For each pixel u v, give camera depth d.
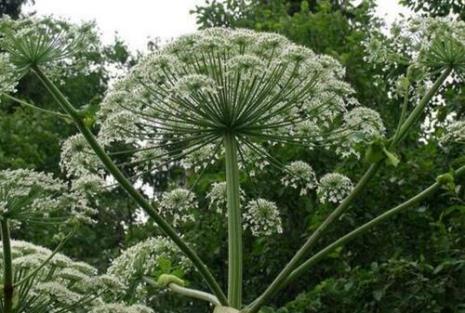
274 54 4.69
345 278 8.56
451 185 4.05
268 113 4.73
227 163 4.52
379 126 4.71
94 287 4.37
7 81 4.20
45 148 15.58
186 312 9.59
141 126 4.52
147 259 4.61
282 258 9.53
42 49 4.22
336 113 4.82
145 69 4.58
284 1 15.25
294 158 9.79
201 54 4.58
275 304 9.79
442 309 7.91
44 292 4.05
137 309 4.34
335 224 9.12
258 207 4.91
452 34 4.40
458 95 9.09
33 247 4.46
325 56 4.70
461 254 8.07
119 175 3.99
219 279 9.84
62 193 4.02
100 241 13.91
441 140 4.49
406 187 9.07
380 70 10.66
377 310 8.19
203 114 4.48
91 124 4.04
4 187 3.85
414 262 7.86
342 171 9.23
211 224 9.86
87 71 4.53
